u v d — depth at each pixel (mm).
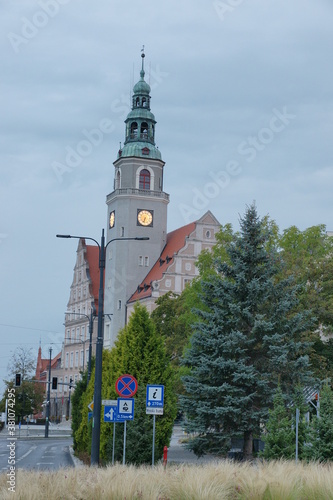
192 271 111250
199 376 33531
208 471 15984
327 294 47281
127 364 31266
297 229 58344
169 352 74375
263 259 34938
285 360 32312
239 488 14508
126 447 30141
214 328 33562
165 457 24859
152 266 117750
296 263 49281
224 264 34875
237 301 34344
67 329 141625
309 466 18734
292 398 31234
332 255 52938
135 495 13984
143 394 30781
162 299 81500
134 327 31766
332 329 48438
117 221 118688
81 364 132375
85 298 132625
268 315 34281
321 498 13898
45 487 14664
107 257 121750
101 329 29469
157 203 119000
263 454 25672
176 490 14328
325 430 25312
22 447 59188
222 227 61344
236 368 32781
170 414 30953
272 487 13891
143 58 121875
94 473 16859
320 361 44562
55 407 142750
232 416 32094
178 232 118500
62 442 69625
